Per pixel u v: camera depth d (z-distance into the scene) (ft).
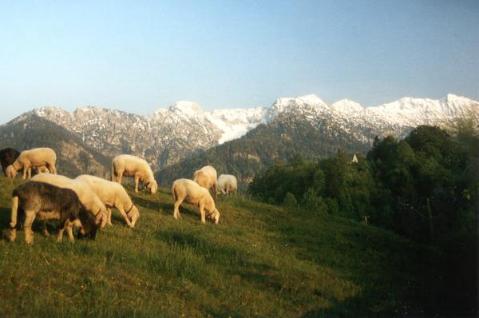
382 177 218.18
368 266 75.56
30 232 48.37
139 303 42.09
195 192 80.43
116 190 66.39
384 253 85.46
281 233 87.66
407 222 169.68
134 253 53.93
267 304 50.96
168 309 42.42
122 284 45.21
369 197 202.49
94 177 65.98
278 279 59.11
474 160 102.12
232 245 67.62
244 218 94.07
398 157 217.97
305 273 63.62
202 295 48.60
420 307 60.64
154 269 51.55
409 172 209.05
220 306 47.60
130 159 92.53
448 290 69.05
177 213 81.05
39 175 55.83
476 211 100.27
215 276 54.90
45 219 51.16
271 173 261.65
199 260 58.18
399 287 67.05
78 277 43.80
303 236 87.35
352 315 53.57
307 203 192.03
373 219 190.08
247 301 50.42
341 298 58.08
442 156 216.95
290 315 49.44
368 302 59.21
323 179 210.38
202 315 43.98
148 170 93.71
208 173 104.32
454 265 83.20
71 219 52.08
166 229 68.90
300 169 242.37
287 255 71.92
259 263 62.90
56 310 36.96
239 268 59.82
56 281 42.14
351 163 229.66
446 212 153.58
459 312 59.77
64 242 51.67
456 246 94.58
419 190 199.00
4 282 39.65
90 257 49.57
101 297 40.83
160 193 98.22
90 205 58.13
